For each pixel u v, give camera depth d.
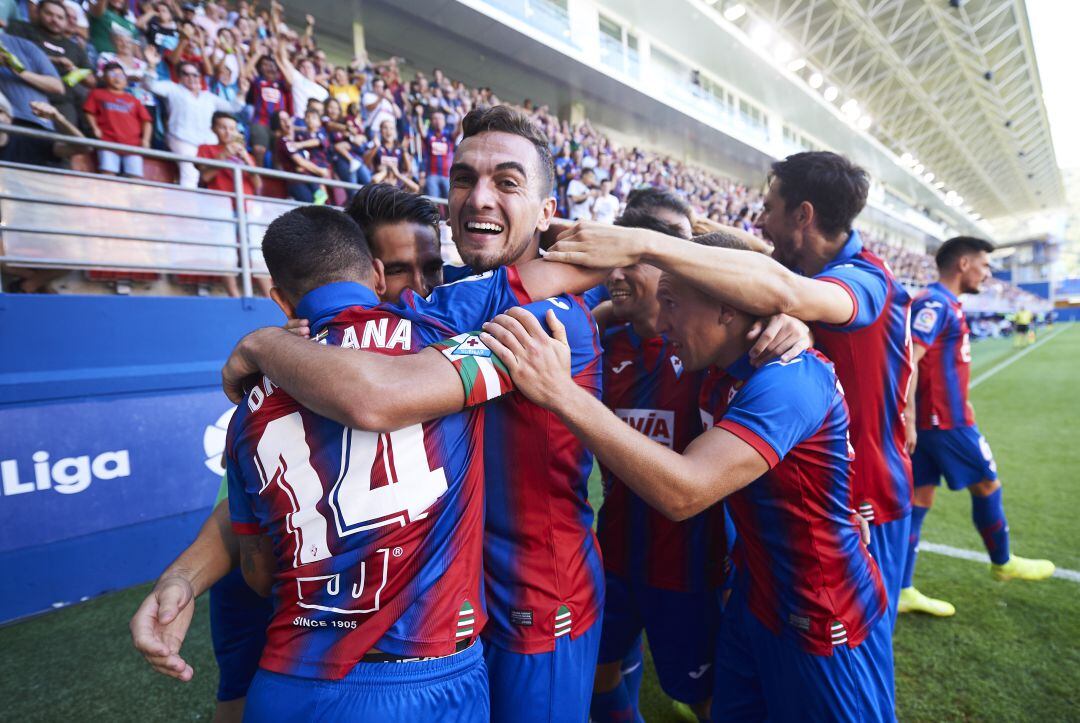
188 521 2.86
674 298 1.05
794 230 1.49
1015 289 37.91
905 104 24.48
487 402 0.86
